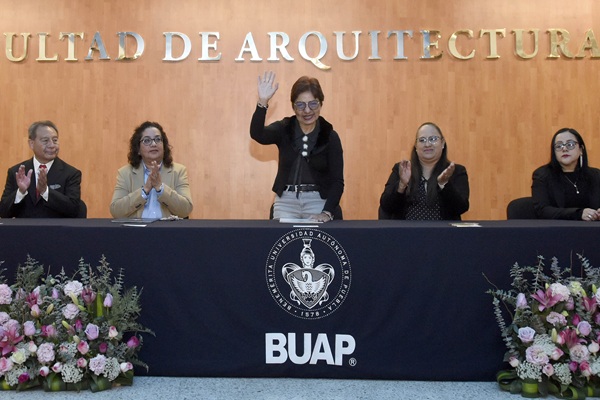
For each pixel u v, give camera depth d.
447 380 2.17
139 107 4.83
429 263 2.16
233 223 2.37
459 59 4.79
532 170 4.77
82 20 4.83
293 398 2.01
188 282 2.20
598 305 2.01
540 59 4.78
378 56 4.80
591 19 4.77
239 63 4.84
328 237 2.17
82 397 2.03
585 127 4.75
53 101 4.82
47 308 2.12
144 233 2.21
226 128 4.85
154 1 4.83
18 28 4.83
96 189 4.81
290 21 4.83
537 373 2.00
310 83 2.81
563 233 2.15
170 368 2.21
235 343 2.20
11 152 4.81
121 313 2.10
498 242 2.15
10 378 2.07
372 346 2.17
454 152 4.80
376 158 4.83
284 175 2.88
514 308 2.15
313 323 2.18
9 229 2.23
